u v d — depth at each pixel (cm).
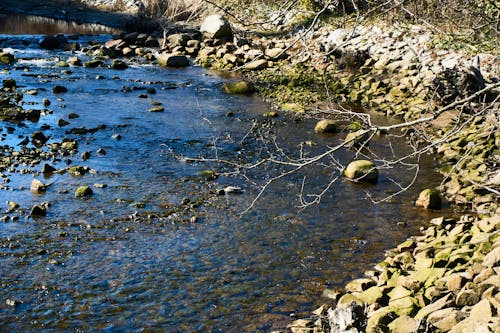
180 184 1117
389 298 719
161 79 1997
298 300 748
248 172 1180
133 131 1427
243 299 751
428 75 1734
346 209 1016
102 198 1045
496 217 868
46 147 1295
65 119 1503
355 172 1134
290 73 2009
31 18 3294
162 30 2755
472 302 646
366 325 615
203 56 2361
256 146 1343
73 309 728
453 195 1062
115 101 1692
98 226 943
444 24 1139
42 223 948
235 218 979
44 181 1111
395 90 1723
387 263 817
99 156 1252
